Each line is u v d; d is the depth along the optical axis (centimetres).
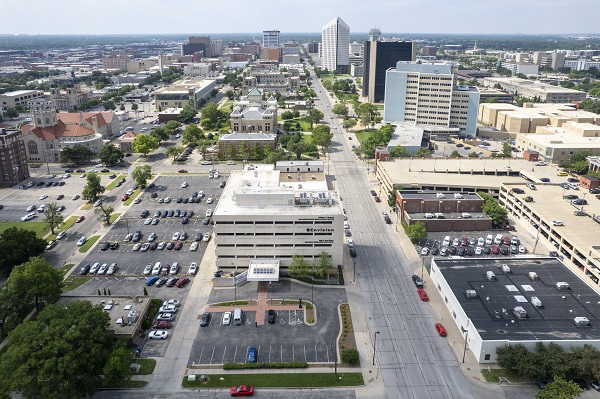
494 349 12350
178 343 13375
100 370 11475
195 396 11500
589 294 14262
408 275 17000
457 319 14000
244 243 16762
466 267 15925
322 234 16700
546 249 18925
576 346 12069
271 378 12025
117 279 16788
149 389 11694
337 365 12494
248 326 14138
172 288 16188
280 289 16050
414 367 12412
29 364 10669
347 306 15075
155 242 19675
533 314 13325
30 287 14038
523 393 11506
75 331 11531
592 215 19825
